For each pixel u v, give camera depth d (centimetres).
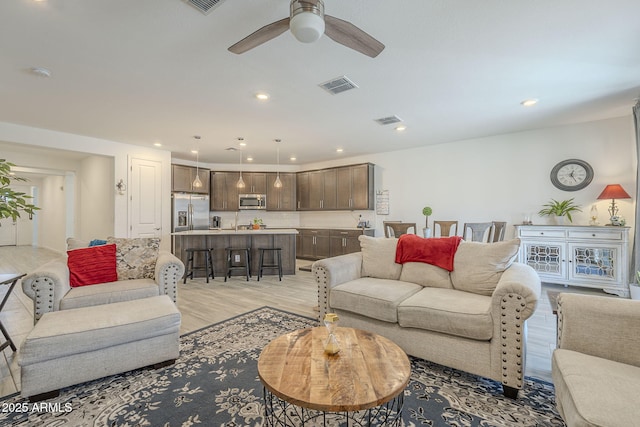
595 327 146
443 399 177
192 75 276
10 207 212
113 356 194
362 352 153
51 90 305
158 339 211
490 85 302
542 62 257
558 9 191
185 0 179
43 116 384
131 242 319
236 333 274
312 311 336
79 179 698
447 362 202
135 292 267
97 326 190
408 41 226
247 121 411
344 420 159
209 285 466
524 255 437
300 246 741
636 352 136
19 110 362
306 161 738
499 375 181
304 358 147
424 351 211
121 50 233
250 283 479
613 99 340
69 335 180
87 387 189
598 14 195
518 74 279
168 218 600
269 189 759
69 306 241
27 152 600
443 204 557
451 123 430
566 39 223
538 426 154
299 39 166
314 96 327
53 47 228
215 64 256
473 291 242
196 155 654
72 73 269
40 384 173
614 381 117
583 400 107
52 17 192
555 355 146
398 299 229
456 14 196
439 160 562
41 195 982
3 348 223
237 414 164
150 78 281
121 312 209
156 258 319
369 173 638
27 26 201
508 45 231
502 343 180
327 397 115
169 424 156
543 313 325
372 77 283
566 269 408
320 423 157
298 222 799
